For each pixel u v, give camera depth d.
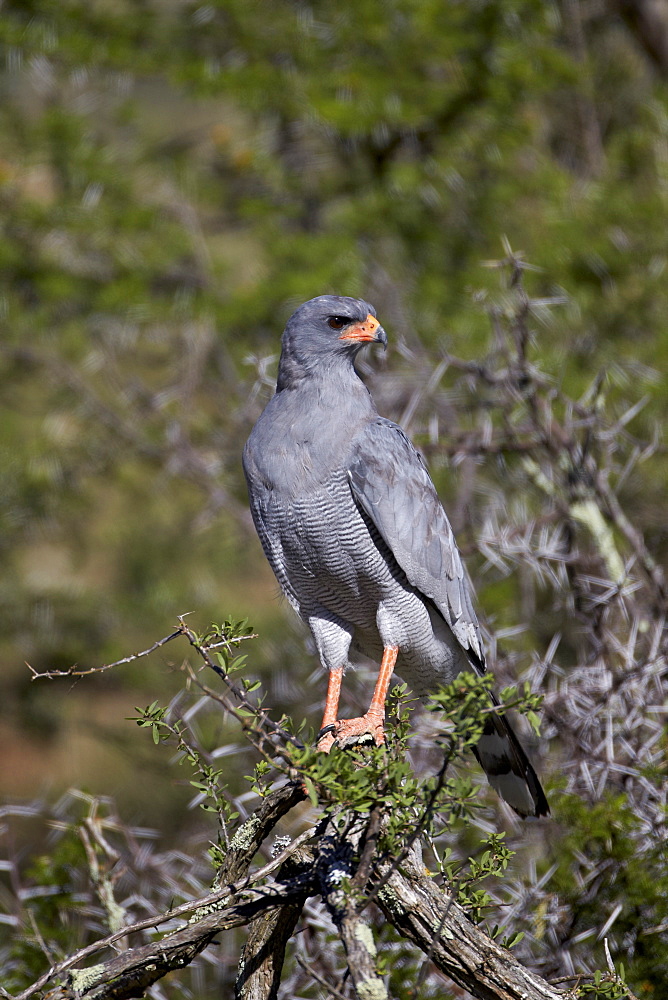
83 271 13.56
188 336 12.77
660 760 6.74
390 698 4.38
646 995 5.83
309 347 6.68
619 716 7.00
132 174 13.70
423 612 6.93
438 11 13.03
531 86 13.20
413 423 10.28
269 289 12.73
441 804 3.96
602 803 6.46
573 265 12.49
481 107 13.34
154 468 13.68
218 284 13.45
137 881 7.46
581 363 11.94
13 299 13.49
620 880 6.25
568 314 12.18
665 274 12.30
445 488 11.05
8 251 13.05
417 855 4.52
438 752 7.10
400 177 12.74
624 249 12.46
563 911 6.16
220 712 9.49
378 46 13.49
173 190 13.69
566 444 8.23
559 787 6.66
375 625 7.07
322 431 6.61
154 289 13.74
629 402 11.38
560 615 9.74
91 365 13.05
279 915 4.56
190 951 4.22
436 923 4.30
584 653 8.28
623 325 12.52
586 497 8.06
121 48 13.28
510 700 3.86
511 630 7.61
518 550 7.77
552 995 4.25
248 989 4.59
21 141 13.35
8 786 13.40
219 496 12.18
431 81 13.58
